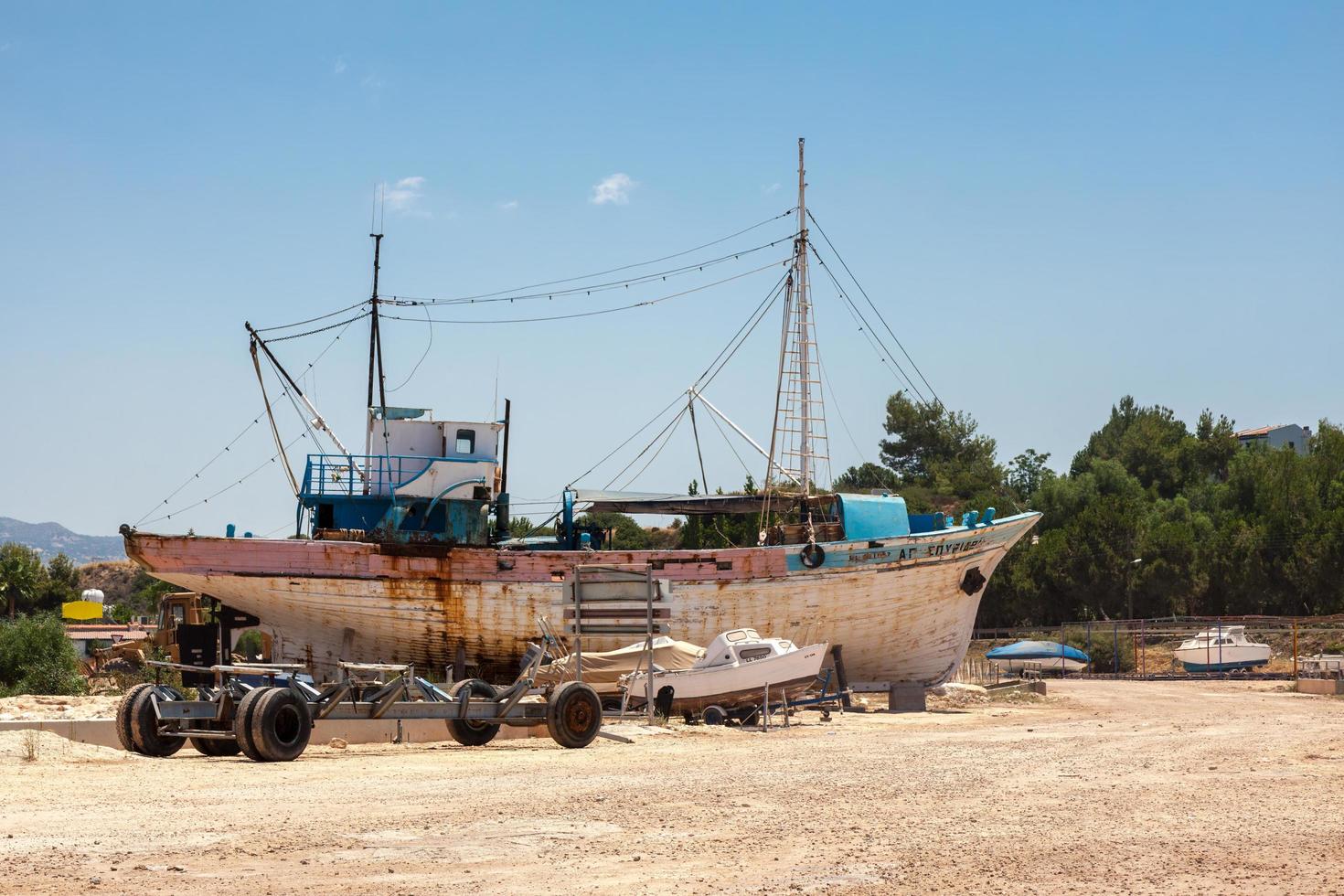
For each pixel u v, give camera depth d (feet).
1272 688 159.63
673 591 125.39
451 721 71.87
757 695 97.25
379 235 145.48
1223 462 377.50
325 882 29.60
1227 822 39.24
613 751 68.03
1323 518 235.81
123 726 61.93
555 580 122.11
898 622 134.31
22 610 362.33
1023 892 28.86
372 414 127.75
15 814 40.09
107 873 30.25
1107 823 39.17
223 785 48.60
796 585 127.85
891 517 136.56
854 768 56.85
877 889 29.30
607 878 30.48
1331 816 40.16
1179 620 206.18
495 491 130.41
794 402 146.51
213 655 122.72
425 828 37.70
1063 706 119.85
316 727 74.43
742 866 32.07
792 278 148.77
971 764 58.18
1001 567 267.39
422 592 121.08
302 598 120.26
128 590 472.85
